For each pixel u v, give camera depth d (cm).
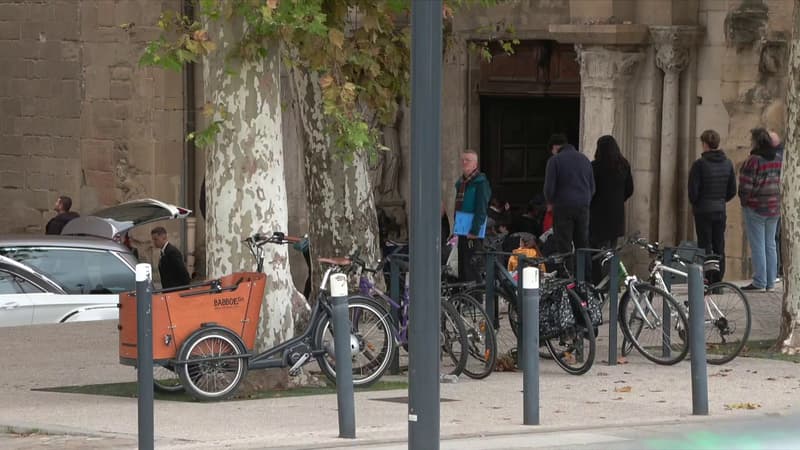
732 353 1889
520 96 3278
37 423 1503
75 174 3556
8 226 3694
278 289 1745
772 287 2458
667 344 1894
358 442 1353
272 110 1731
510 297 1886
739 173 2512
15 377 1828
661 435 1252
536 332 1463
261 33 1678
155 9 3338
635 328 1919
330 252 2372
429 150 1168
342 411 1387
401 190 3359
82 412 1577
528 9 3184
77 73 3525
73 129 3550
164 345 1617
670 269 1919
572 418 1513
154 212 2506
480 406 1603
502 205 3231
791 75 1959
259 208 1730
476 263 1939
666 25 2852
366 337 1725
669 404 1609
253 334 1662
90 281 2345
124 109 3428
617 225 2391
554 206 2247
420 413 1185
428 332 1182
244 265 1731
